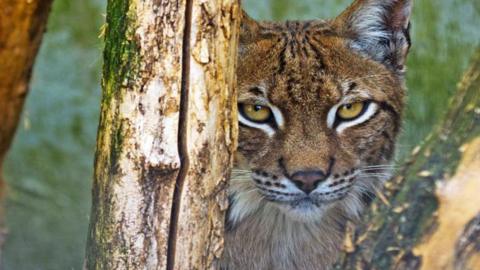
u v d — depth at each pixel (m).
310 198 10.52
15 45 10.09
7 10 9.82
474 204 6.88
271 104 10.47
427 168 7.14
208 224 8.02
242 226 10.98
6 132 10.84
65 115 18.83
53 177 18.62
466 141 7.00
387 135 11.10
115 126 7.88
